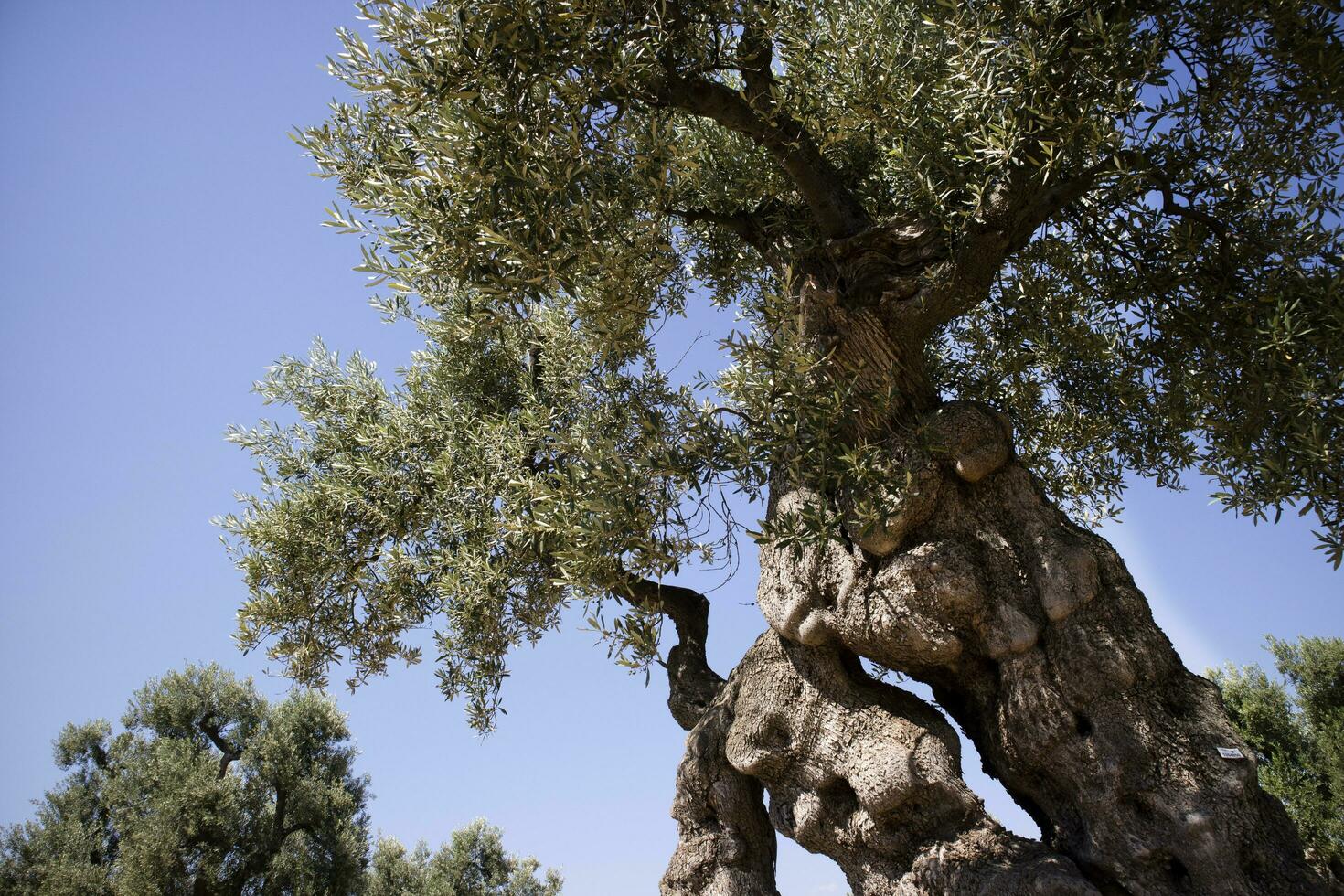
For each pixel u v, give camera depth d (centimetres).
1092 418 890
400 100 555
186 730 2072
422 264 589
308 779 2030
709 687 871
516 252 532
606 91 595
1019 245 697
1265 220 712
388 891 2298
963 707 715
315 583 1007
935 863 605
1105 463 937
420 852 2509
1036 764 625
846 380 671
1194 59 666
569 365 1002
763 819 746
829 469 626
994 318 925
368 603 1030
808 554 693
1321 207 653
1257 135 667
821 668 697
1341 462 573
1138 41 630
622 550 665
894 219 702
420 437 1042
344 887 2000
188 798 1836
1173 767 579
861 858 654
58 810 1972
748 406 635
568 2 559
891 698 696
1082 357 881
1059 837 617
